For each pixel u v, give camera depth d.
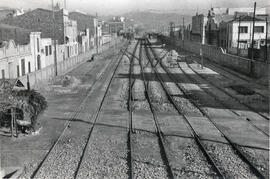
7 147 16.75
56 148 16.58
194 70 47.97
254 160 15.13
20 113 19.14
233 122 21.30
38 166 14.41
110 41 112.44
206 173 13.73
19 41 44.50
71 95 30.20
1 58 31.50
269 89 32.47
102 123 21.03
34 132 18.86
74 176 13.32
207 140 17.84
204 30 84.25
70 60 50.78
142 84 36.19
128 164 14.56
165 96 29.55
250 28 65.44
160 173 13.65
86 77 41.59
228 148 16.75
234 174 13.64
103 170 13.89
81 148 16.56
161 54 76.38
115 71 47.38
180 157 15.49
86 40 77.31
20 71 36.97
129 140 17.73
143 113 23.56
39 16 57.03
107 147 16.72
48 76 37.75
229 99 28.05
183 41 94.06
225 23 69.56
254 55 47.34
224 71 46.53
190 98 28.30
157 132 19.20
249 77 40.44
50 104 26.47
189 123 20.95
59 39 57.59
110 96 29.75
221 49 55.50
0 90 19.00
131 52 82.88
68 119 22.00
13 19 57.03
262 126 20.55
